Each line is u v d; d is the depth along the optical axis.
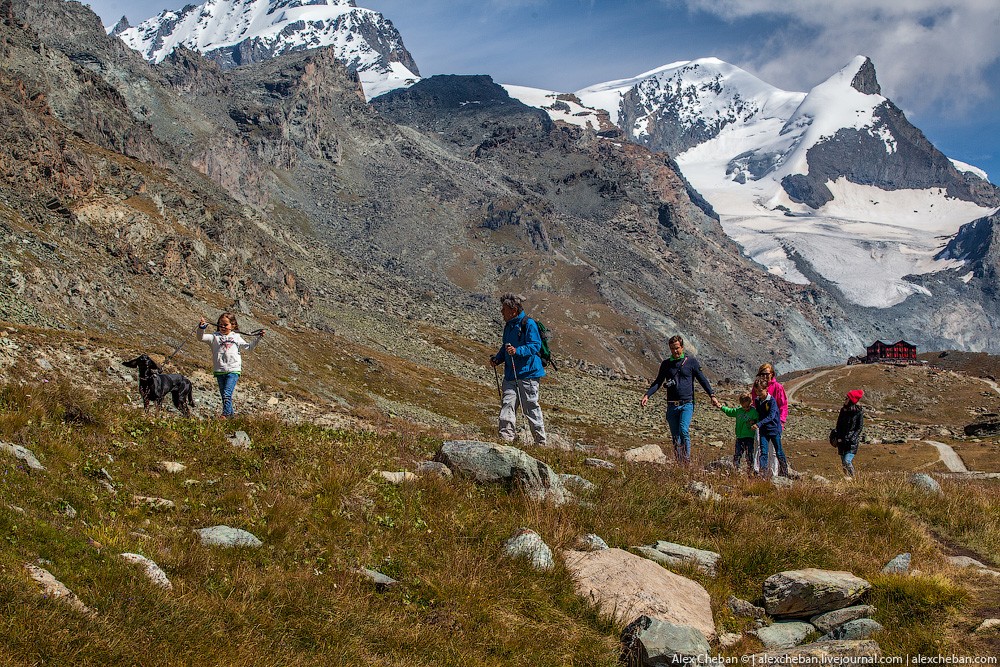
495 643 8.09
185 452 11.91
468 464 12.34
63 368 28.89
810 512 13.79
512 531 10.51
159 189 109.50
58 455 10.26
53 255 65.06
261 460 12.02
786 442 77.50
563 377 135.25
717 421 94.94
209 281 95.69
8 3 169.38
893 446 67.81
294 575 8.47
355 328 128.25
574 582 9.43
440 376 108.38
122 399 20.42
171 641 6.82
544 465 12.46
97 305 63.41
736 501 13.41
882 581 10.20
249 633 7.25
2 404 11.49
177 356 35.31
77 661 6.21
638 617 8.62
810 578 9.84
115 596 7.14
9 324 31.11
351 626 7.83
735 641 8.91
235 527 9.39
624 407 113.31
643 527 11.83
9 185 76.62
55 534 7.77
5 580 6.62
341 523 9.84
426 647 7.80
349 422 21.19
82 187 87.38
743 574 10.75
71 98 162.00
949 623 9.30
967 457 57.69
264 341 80.56
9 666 5.83
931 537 13.78
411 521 10.35
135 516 9.19
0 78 102.12
